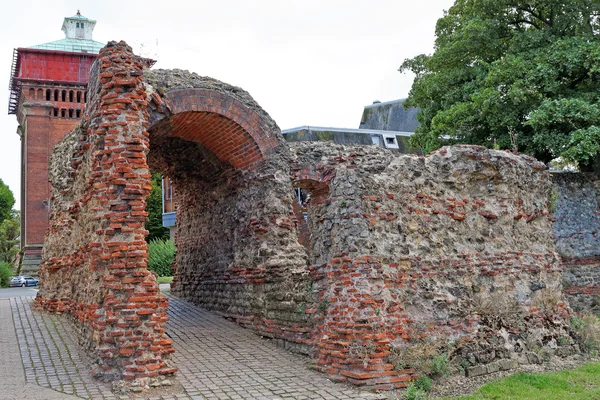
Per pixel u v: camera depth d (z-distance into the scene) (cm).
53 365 1016
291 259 1373
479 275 1166
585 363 1198
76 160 1302
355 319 964
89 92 1270
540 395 936
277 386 934
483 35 2120
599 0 2020
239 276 1481
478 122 2127
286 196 1443
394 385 932
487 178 1242
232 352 1176
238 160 1523
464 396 924
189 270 1836
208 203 1723
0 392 852
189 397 877
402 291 1033
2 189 6594
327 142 1627
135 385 904
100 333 962
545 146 2005
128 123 1055
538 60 1989
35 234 5050
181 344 1238
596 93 1956
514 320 1190
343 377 954
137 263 996
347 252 999
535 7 2175
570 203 2056
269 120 1493
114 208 1012
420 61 2492
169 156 1753
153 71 1349
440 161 1176
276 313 1276
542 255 1319
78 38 5997
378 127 4822
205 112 1393
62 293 1477
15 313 1497
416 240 1088
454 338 1070
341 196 1032
